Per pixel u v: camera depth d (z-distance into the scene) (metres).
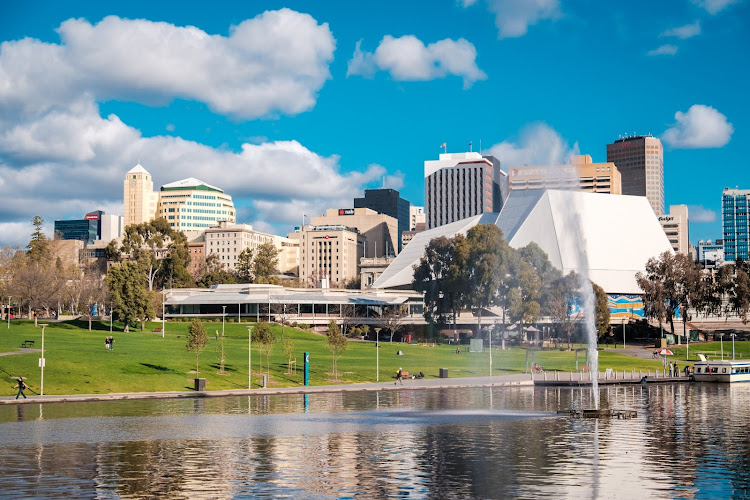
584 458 59.84
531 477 52.97
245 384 117.69
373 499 47.19
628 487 50.16
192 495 47.81
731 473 54.41
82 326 191.75
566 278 198.25
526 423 79.62
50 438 67.75
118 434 70.19
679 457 60.34
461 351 181.62
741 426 77.94
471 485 50.66
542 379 134.88
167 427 74.75
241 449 63.09
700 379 145.88
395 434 71.44
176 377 116.88
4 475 52.91
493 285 193.62
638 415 87.38
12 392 100.00
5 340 145.75
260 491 48.94
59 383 105.50
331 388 115.00
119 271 184.38
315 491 49.00
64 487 49.59
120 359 125.69
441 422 79.69
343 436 70.06
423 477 52.94
